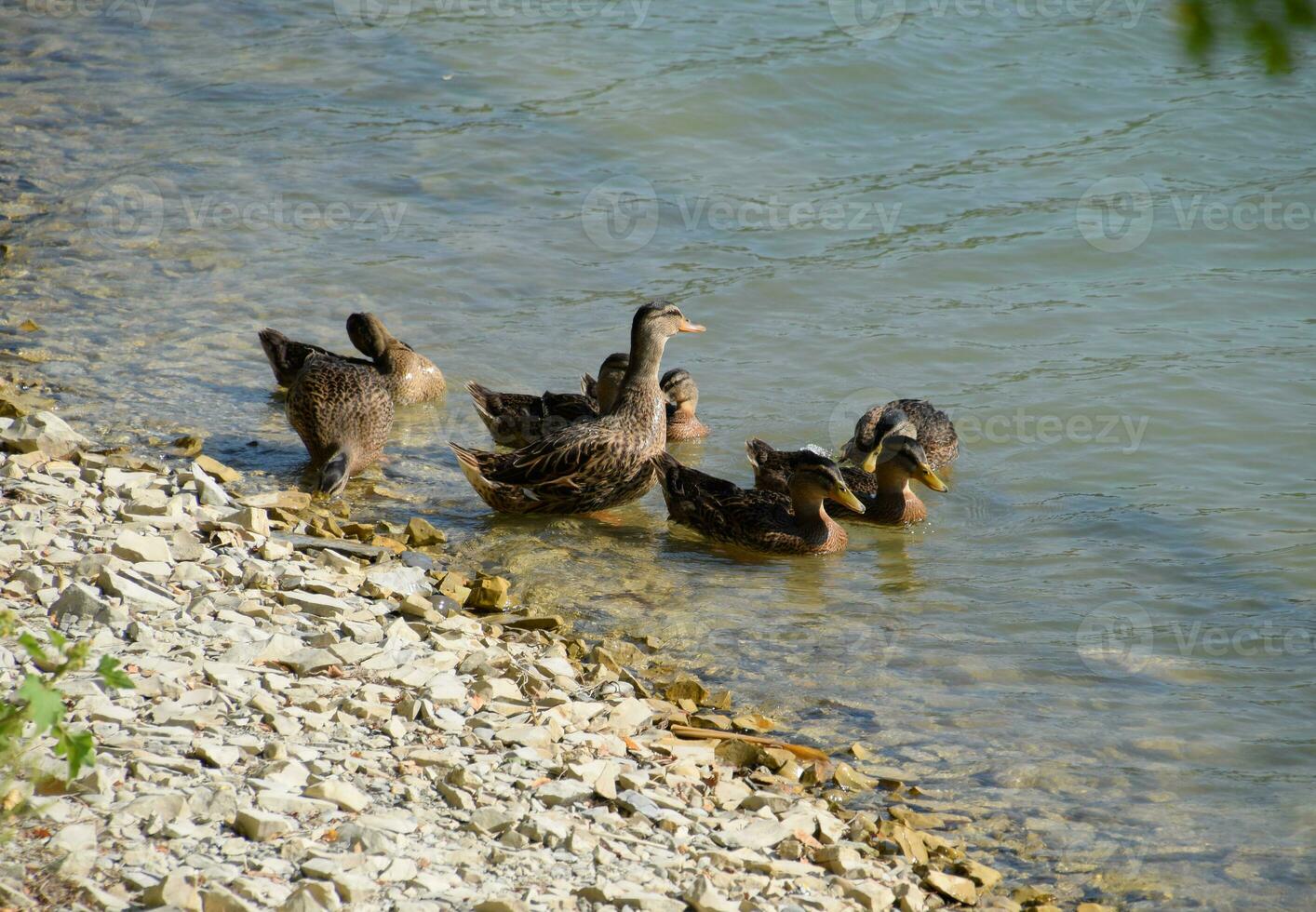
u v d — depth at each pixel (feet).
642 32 107.34
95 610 32.24
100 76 99.09
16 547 35.24
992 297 68.85
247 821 23.72
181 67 101.30
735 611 41.34
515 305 67.82
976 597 42.42
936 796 31.07
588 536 47.73
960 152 88.43
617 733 32.30
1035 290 69.62
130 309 64.44
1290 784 31.42
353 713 29.89
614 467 48.37
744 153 88.12
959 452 53.31
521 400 55.31
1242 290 69.10
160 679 29.09
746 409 57.77
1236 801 30.76
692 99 93.66
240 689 29.91
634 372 48.96
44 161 83.15
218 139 88.33
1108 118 93.09
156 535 38.01
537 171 84.28
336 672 32.24
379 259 72.23
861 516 49.32
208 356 60.23
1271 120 91.76
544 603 41.29
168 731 27.07
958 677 36.96
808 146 89.15
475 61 101.40
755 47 102.94
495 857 24.61
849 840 28.73
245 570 38.17
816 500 46.34
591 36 106.73
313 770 26.81
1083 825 29.89
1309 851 28.78
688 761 31.12
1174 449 52.85
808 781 31.48
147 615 33.09
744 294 69.05
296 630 34.55
